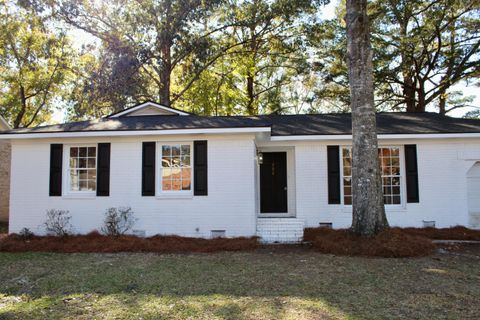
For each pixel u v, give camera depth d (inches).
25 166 421.1
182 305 189.5
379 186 346.0
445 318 169.5
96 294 210.2
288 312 178.1
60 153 418.3
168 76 824.9
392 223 433.1
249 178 397.7
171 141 409.1
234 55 975.6
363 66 350.0
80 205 410.9
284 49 922.1
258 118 543.5
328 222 437.1
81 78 937.5
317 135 426.3
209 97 1027.3
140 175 407.8
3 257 321.1
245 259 307.9
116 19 821.9
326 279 239.3
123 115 519.2
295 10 819.4
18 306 191.5
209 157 402.3
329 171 440.5
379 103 938.7
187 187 407.5
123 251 347.3
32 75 983.0
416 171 436.1
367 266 275.3
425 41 809.5
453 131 419.2
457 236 394.9
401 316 172.2
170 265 284.7
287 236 406.0
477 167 448.1
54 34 926.4
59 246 357.4
